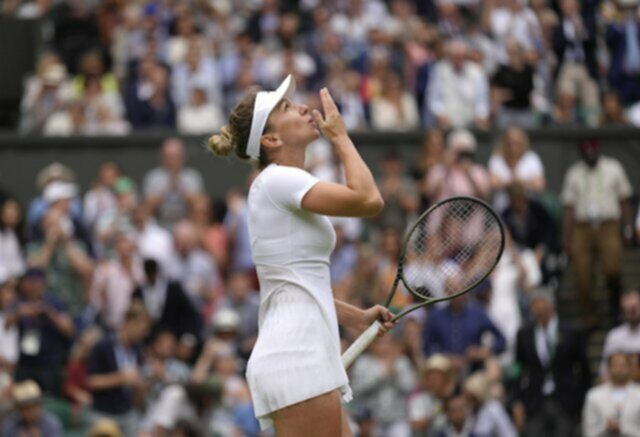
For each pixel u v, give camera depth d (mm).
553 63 57156
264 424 19109
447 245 27391
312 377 18641
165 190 49188
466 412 38406
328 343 18844
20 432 38281
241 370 42375
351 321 19922
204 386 39500
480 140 53406
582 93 57000
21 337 42219
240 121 19281
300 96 54781
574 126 54062
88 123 54812
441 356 39125
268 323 19000
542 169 53719
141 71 55969
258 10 59875
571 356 41719
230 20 61688
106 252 46844
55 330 42562
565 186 49906
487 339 41562
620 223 48781
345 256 45969
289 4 61281
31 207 49312
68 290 45688
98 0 61562
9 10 61781
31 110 55125
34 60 54938
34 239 48031
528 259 46656
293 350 18703
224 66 56406
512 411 41500
